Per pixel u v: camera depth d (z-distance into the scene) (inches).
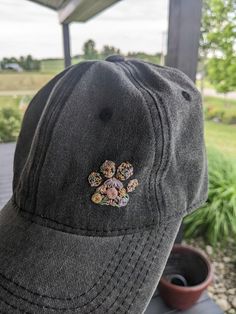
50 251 5.8
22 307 5.5
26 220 6.1
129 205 6.0
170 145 6.0
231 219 19.7
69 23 36.6
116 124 5.7
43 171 5.9
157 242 6.4
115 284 5.9
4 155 36.4
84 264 5.8
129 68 7.0
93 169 5.8
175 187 6.6
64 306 5.6
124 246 6.1
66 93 6.2
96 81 6.2
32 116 7.3
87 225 5.9
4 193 26.7
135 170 5.8
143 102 5.8
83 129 5.8
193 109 6.9
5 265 5.8
